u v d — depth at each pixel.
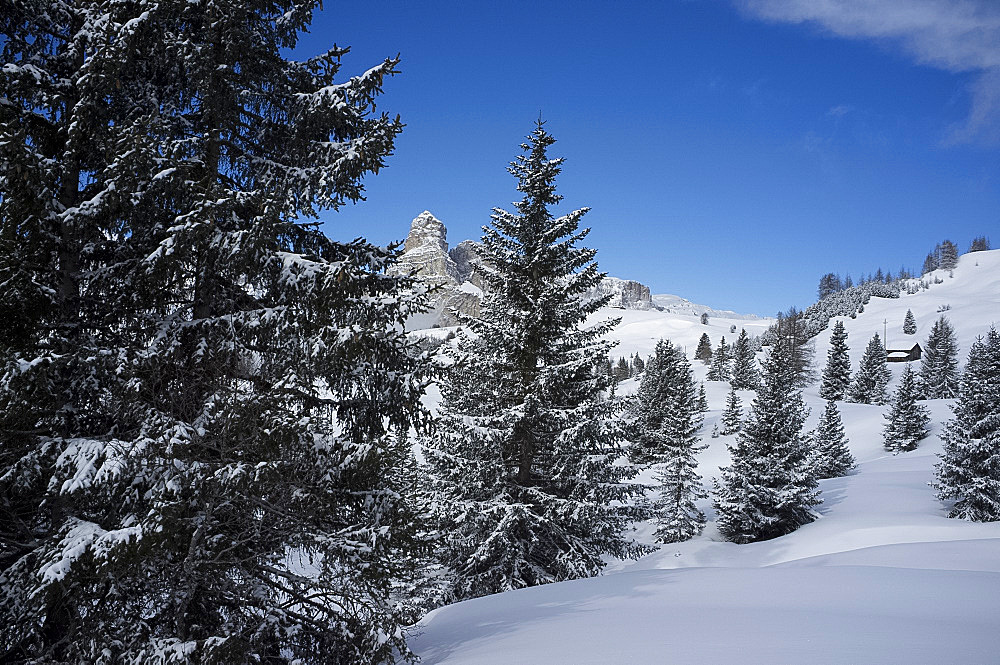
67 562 6.13
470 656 7.58
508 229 19.11
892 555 17.47
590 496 18.36
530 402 17.09
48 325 7.36
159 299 8.09
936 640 6.11
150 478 6.75
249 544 8.14
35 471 6.86
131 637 7.05
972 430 36.66
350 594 7.78
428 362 9.23
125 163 7.31
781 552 34.25
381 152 8.85
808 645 6.13
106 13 8.12
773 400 40.38
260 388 7.84
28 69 7.72
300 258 8.10
